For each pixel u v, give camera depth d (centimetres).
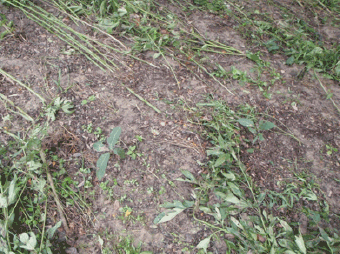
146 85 294
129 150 245
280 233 212
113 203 222
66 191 221
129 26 339
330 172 256
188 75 309
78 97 275
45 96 271
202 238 212
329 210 235
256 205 225
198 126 268
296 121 288
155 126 264
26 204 213
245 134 270
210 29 368
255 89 309
